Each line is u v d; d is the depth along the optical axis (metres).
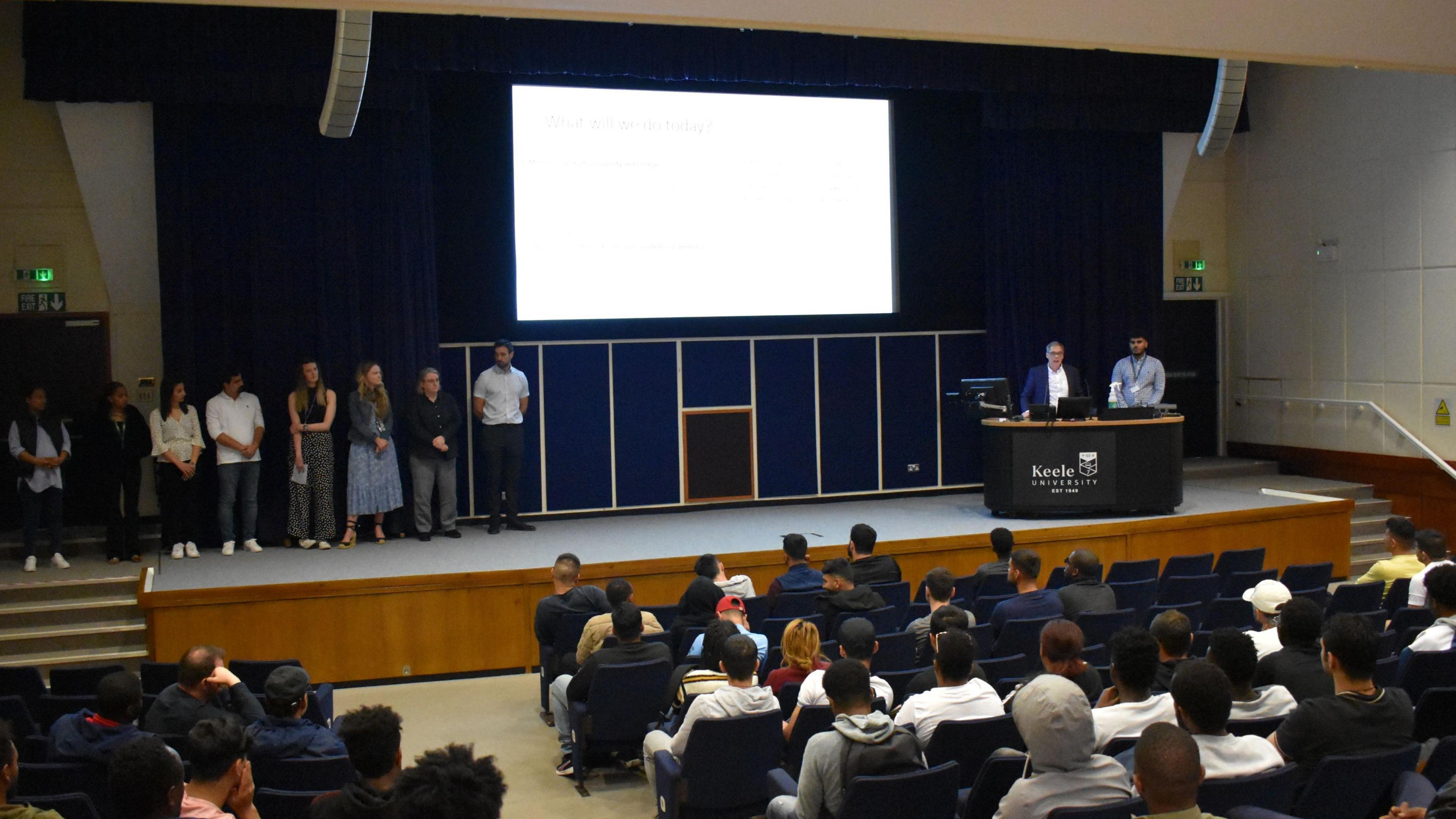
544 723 7.03
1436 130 11.30
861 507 11.55
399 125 10.20
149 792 2.87
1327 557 10.72
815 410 11.90
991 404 10.61
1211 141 9.62
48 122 9.91
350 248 10.11
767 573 9.09
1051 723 2.96
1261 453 13.46
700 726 4.29
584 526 10.73
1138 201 12.63
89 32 9.19
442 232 10.79
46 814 2.89
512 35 10.11
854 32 6.66
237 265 9.90
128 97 9.34
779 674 4.93
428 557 9.07
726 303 11.47
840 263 11.80
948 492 12.37
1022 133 12.13
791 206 11.61
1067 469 10.30
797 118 11.58
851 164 11.77
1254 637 5.09
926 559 9.49
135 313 10.11
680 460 11.47
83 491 10.13
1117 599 7.09
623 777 5.95
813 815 3.48
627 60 10.50
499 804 2.27
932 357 12.27
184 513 9.37
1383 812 3.40
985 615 6.91
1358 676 3.53
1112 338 12.57
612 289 11.16
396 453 10.24
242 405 9.52
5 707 4.71
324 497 9.66
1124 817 2.90
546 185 10.95
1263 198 13.30
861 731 3.45
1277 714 3.87
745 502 11.69
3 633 7.91
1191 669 3.27
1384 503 11.91
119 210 9.88
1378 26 7.37
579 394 11.19
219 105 9.79
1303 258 12.82
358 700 7.64
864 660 4.50
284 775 4.00
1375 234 11.97
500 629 8.29
